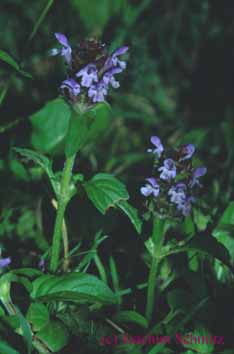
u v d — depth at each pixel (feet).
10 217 1.94
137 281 1.74
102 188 1.52
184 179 1.50
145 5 2.56
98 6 2.57
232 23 2.78
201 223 1.82
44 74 2.43
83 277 1.51
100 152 2.25
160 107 2.54
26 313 1.55
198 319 1.56
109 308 1.65
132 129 2.42
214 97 2.66
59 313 1.57
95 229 1.80
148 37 2.65
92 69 1.46
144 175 2.15
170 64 2.65
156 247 1.54
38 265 1.68
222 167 2.21
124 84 2.49
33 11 2.54
